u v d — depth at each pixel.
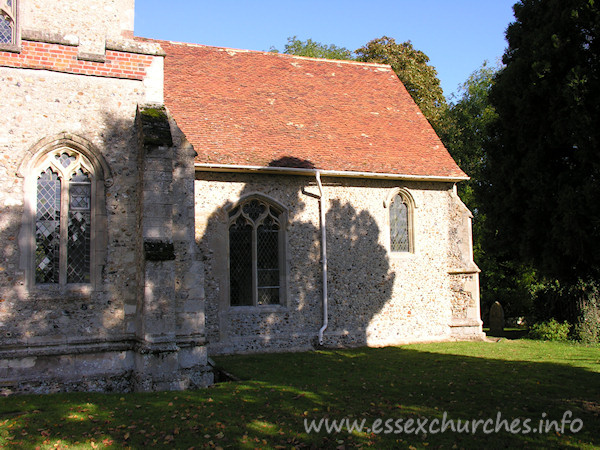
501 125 11.91
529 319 21.70
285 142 16.31
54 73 10.39
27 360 9.71
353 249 16.59
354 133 18.02
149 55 11.20
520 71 10.88
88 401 8.67
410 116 20.11
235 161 14.77
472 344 16.73
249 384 10.14
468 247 18.06
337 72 20.84
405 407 8.49
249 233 15.50
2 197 9.81
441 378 10.98
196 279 10.95
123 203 10.71
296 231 15.88
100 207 10.51
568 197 9.95
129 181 10.79
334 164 16.19
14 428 7.20
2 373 9.52
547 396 9.34
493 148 12.14
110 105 10.79
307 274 15.91
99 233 10.46
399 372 11.75
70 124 10.41
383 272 16.95
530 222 11.10
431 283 17.61
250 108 17.17
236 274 15.27
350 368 12.34
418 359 13.74
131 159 10.84
